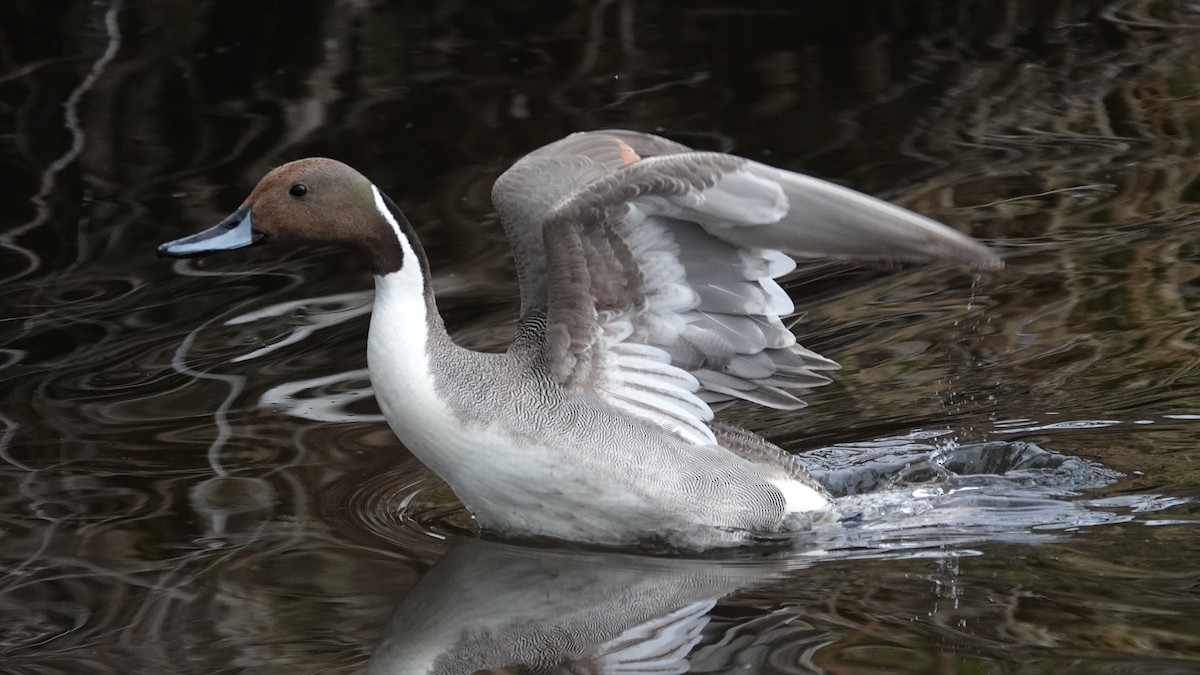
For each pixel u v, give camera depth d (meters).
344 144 15.70
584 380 9.84
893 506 10.45
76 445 10.79
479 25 19.09
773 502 10.13
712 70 17.78
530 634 8.36
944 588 8.84
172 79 17.17
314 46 18.20
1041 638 8.04
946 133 16.33
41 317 12.83
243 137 15.80
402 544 9.64
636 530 9.88
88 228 14.13
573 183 10.16
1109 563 9.12
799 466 10.60
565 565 9.49
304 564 9.22
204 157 15.40
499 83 17.30
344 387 11.84
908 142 16.08
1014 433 11.39
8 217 14.38
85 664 7.94
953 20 19.61
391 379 9.45
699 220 9.34
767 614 8.56
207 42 18.05
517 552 9.67
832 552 9.67
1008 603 8.55
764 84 17.41
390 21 18.98
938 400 11.98
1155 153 15.84
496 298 13.09
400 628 8.41
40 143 15.70
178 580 8.93
